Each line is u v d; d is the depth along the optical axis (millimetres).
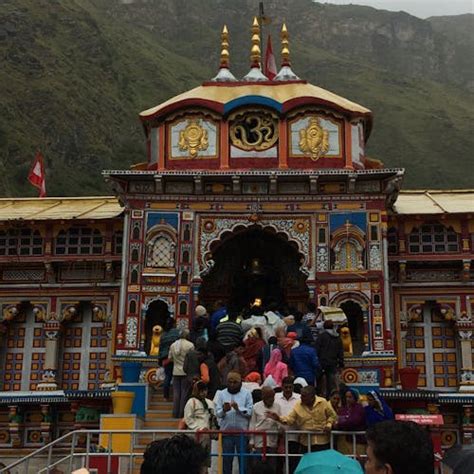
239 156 21312
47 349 22906
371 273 20438
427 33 184625
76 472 5555
